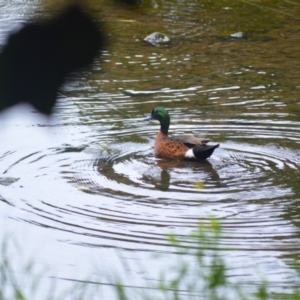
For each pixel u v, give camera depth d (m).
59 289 7.98
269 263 9.16
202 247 7.65
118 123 16.28
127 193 12.17
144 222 10.87
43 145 14.62
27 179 12.87
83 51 1.59
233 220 10.88
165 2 30.64
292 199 11.87
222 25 27.20
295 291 7.30
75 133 15.48
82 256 9.54
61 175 13.12
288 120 16.36
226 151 14.58
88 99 17.86
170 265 9.04
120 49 23.25
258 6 30.47
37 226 10.71
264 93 18.47
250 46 23.98
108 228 10.65
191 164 13.83
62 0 1.68
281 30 26.44
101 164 13.77
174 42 24.50
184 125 16.22
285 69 20.91
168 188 12.41
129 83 19.38
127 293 7.44
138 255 9.55
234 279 8.46
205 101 17.89
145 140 15.37
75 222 10.89
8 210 11.39
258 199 11.87
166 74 20.39
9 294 6.64
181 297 6.16
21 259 9.25
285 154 14.37
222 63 21.69
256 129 15.90
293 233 10.38
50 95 1.61
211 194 12.10
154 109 14.73
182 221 10.89
